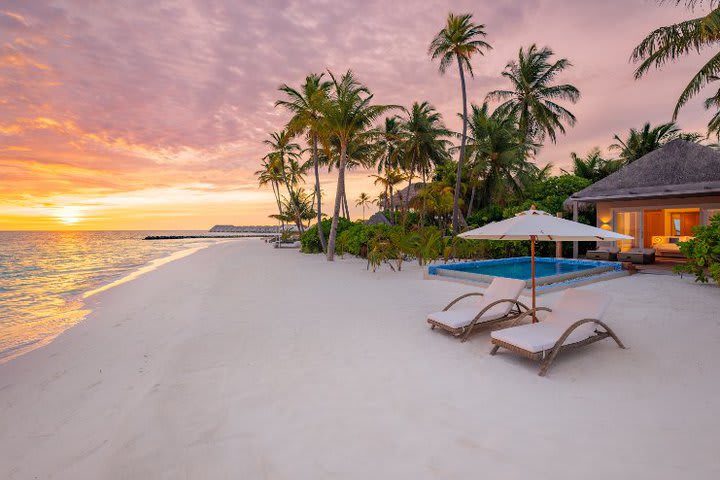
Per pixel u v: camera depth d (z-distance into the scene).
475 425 3.16
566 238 5.45
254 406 3.60
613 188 15.22
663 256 15.09
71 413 3.72
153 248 46.81
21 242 73.25
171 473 2.64
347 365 4.59
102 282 15.15
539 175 30.72
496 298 6.07
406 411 3.43
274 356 4.98
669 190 12.98
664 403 3.47
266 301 8.77
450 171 29.38
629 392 3.71
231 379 4.25
